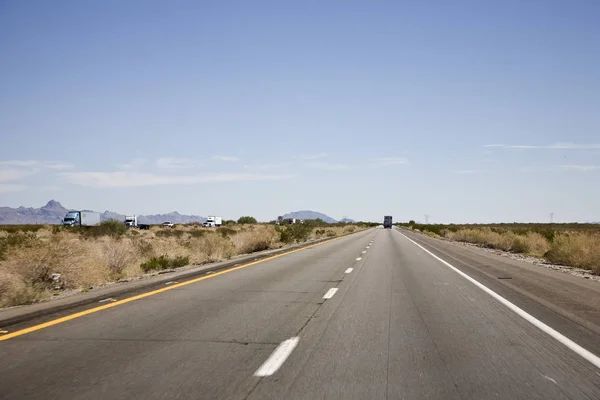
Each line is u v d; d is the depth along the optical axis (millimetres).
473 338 8258
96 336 8250
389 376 6168
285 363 6707
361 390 5648
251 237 34844
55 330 8703
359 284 15289
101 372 6258
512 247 37500
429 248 35656
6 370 6344
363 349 7484
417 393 5570
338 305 11453
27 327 8938
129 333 8484
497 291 14000
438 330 8859
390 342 7938
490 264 22984
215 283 15398
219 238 30594
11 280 12734
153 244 28797
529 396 5504
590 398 5453
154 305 11344
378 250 32812
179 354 7141
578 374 6324
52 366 6520
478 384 5891
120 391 5562
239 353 7211
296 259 25078
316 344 7777
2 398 5332
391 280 16406
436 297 12789
